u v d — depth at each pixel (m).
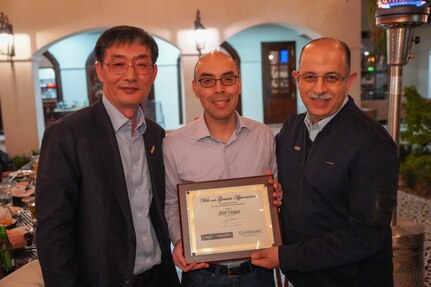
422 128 5.59
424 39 13.25
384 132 1.52
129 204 1.51
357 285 1.62
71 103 11.24
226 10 6.76
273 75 11.76
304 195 1.63
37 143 6.77
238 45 11.44
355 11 7.04
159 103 9.10
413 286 2.54
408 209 4.82
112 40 1.48
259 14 6.86
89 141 1.45
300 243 1.58
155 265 1.69
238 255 1.64
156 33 6.62
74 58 11.16
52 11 6.47
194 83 1.77
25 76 6.62
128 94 1.51
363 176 1.47
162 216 1.68
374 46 5.68
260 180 1.70
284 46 11.63
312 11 6.96
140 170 1.63
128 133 1.60
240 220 1.67
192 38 6.71
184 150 1.80
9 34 6.32
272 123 11.97
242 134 1.81
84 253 1.45
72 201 1.42
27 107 6.68
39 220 1.37
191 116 6.84
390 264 1.65
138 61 1.50
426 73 13.31
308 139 1.68
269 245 1.65
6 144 6.73
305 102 1.59
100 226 1.44
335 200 1.57
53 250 1.35
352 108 1.60
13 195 3.21
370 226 1.46
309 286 1.70
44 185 1.38
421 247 2.55
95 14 6.50
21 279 1.72
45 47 6.65
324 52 1.51
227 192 1.68
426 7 2.32
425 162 5.62
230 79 1.69
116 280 1.47
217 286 1.76
